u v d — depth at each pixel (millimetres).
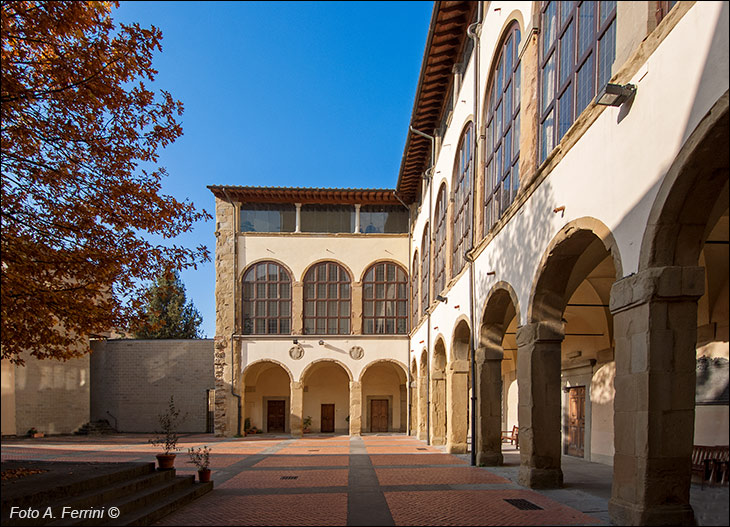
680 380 6348
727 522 5176
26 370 28688
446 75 19031
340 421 33062
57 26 9195
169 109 10984
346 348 29812
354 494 10477
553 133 9891
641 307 6531
